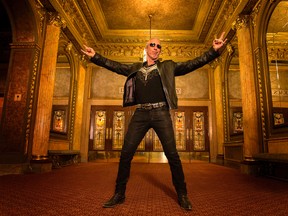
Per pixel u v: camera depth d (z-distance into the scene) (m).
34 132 5.40
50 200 2.37
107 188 3.10
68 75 8.70
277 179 4.21
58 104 8.53
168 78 2.14
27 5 5.17
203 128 9.40
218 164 8.21
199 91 9.69
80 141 9.17
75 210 1.98
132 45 9.95
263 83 5.24
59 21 6.21
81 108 9.21
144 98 2.16
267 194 2.80
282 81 5.11
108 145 9.34
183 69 2.23
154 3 7.74
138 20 8.75
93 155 9.24
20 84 5.30
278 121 4.83
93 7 7.77
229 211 2.01
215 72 9.41
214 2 7.23
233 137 7.36
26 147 5.13
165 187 3.12
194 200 2.44
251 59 5.70
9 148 5.03
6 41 8.19
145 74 2.23
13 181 3.71
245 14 5.95
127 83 2.37
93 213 1.89
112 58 9.95
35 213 1.89
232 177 4.49
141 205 2.15
